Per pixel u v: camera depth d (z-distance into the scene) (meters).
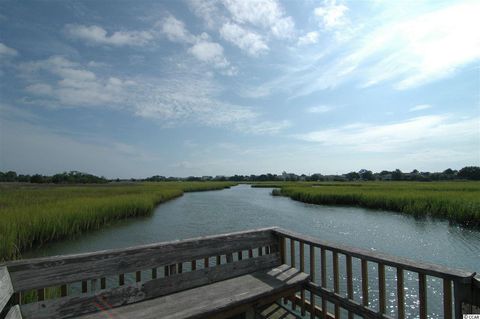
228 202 35.16
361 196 28.67
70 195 29.31
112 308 3.07
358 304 3.13
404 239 14.32
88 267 3.04
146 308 3.05
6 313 2.51
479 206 17.28
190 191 63.75
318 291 3.67
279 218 21.14
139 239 14.69
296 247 12.69
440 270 2.42
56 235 14.11
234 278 3.95
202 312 2.95
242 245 4.21
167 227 17.95
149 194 32.66
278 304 4.04
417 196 24.23
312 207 28.25
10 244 9.85
